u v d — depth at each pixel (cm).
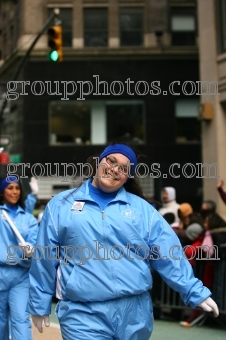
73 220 455
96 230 450
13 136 3148
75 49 3041
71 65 3044
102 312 441
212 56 1928
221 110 1925
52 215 468
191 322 998
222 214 1841
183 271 464
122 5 3131
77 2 3120
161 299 1051
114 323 445
